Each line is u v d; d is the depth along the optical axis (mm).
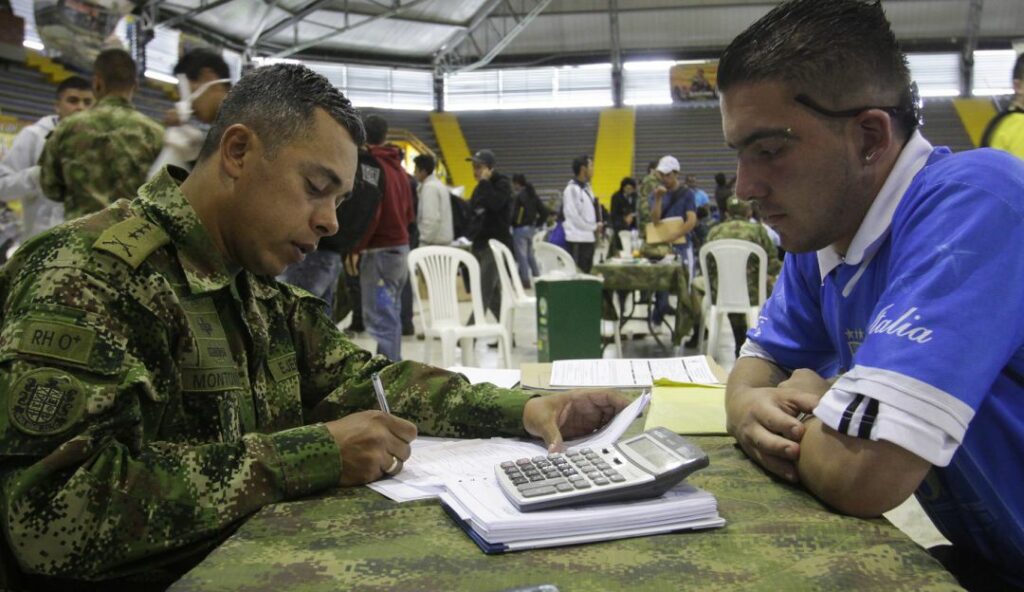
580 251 8234
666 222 6656
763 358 1303
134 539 840
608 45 21234
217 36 15719
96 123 2801
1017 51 2945
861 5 907
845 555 731
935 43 20203
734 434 1122
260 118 1028
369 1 16281
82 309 893
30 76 11461
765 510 864
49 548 815
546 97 22844
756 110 905
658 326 6855
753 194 954
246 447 941
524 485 857
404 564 733
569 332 4281
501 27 20562
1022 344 872
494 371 1770
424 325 4562
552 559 739
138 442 900
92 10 5078
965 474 922
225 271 1081
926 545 2188
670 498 838
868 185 950
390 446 1005
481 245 6375
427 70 22062
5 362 852
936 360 803
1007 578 1017
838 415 853
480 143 22062
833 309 1115
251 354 1148
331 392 1314
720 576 692
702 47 21094
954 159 948
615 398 1232
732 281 5000
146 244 997
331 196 1065
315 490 946
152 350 968
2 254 5312
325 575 709
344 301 5086
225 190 1054
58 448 832
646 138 21688
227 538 875
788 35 889
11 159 3715
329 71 21297
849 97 892
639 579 689
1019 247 847
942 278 843
